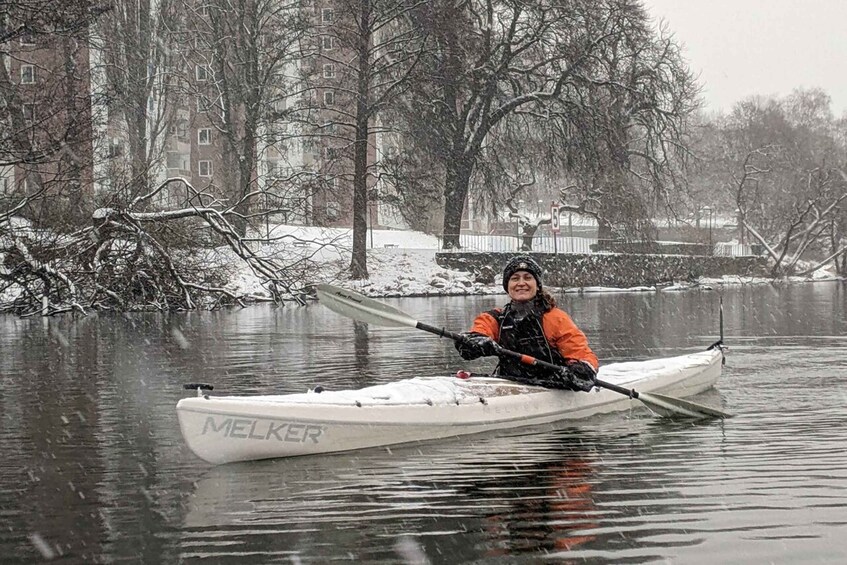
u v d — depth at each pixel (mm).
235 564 4625
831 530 4945
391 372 12477
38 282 24031
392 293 34688
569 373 7961
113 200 23453
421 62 36906
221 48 37844
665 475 6258
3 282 23297
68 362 13664
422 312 24797
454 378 8109
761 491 5773
